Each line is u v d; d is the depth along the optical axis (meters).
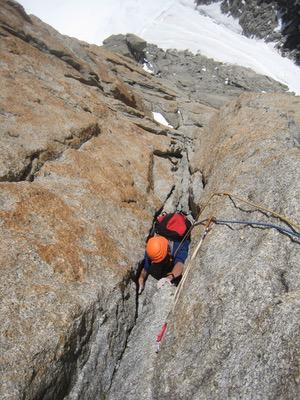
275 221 6.16
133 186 9.28
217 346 5.26
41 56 11.41
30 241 6.31
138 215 8.62
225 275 5.96
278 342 4.73
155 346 6.27
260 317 5.12
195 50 51.81
